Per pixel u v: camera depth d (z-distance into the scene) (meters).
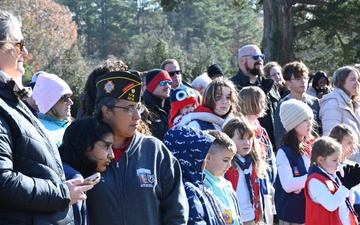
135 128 3.46
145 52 29.58
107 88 3.45
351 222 5.16
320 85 9.43
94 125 3.38
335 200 4.99
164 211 3.53
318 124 7.28
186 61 29.11
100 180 3.38
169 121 5.92
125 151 3.46
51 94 4.56
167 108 6.74
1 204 2.86
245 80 7.40
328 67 26.41
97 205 3.37
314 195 5.07
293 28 22.70
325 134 6.80
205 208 3.85
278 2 21.88
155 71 6.59
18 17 3.25
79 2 83.69
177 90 5.82
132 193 3.39
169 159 3.57
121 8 83.69
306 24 22.70
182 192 3.57
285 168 5.36
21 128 2.93
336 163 5.16
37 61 56.59
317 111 7.32
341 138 5.81
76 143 3.37
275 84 7.66
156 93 6.51
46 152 2.99
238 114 5.45
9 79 3.01
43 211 2.93
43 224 2.92
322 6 22.64
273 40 21.89
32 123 3.05
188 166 3.92
